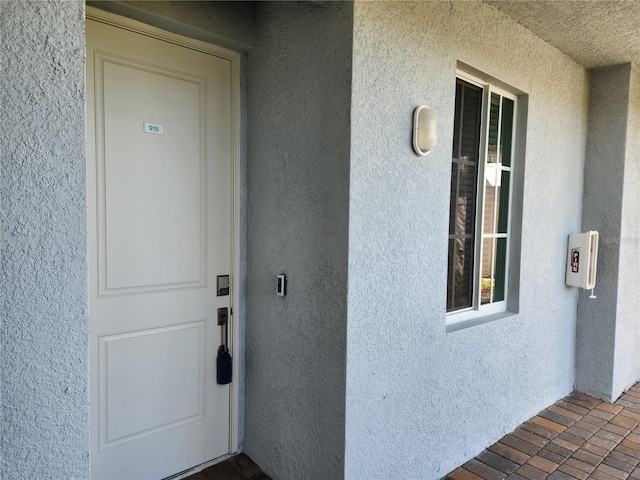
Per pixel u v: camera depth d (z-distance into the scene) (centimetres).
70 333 108
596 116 338
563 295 335
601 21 253
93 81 185
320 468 199
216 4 207
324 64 188
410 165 204
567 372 348
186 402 226
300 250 205
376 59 184
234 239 236
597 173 339
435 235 220
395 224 199
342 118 180
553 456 259
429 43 208
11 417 101
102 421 198
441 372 230
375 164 188
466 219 267
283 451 221
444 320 230
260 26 221
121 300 199
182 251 217
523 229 287
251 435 244
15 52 97
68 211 106
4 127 97
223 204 231
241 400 247
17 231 100
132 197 199
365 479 195
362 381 190
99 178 189
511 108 287
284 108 210
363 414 192
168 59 206
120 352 201
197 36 209
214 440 239
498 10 246
